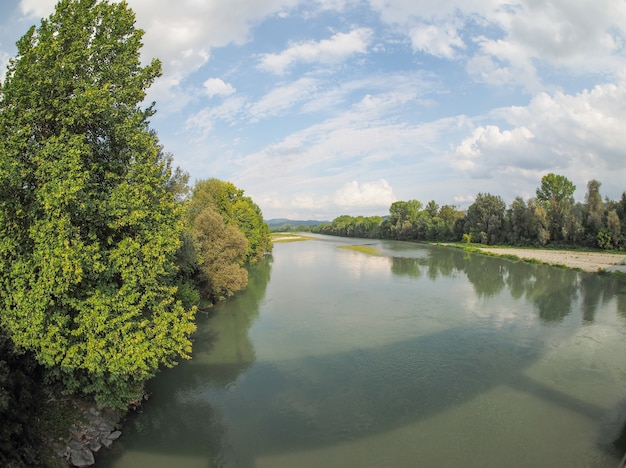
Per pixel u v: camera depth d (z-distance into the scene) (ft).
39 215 39.60
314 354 70.08
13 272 37.58
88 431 42.91
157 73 50.83
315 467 40.06
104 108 40.42
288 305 105.91
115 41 45.62
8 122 38.75
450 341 75.82
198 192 148.25
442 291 123.34
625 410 50.49
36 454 35.88
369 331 82.28
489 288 128.16
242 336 80.33
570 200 264.11
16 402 36.27
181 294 86.63
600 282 136.98
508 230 292.81
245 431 46.60
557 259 194.90
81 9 44.21
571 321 88.58
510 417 49.06
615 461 40.55
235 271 104.73
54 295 38.47
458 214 380.17
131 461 41.01
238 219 174.40
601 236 225.35
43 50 39.73
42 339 37.83
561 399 53.47
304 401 53.57
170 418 49.42
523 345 73.46
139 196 43.57
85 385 45.16
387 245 345.31
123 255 41.96
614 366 63.82
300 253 270.87
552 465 40.06
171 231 45.62
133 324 42.52
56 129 42.47
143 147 46.83
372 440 44.57
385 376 60.85
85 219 40.93
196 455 42.19
